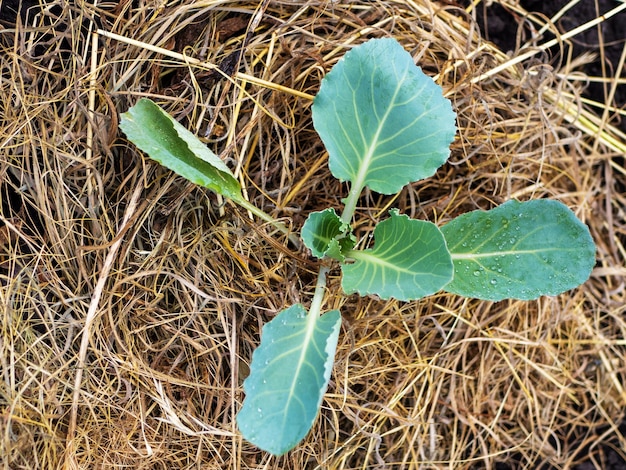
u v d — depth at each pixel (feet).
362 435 1.39
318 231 1.24
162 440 1.30
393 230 1.25
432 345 1.46
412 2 1.39
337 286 1.36
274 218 1.35
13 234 1.28
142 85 1.32
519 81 1.47
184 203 1.32
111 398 1.27
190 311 1.31
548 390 1.54
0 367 1.24
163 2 1.30
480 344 1.46
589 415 1.59
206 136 1.30
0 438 1.20
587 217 1.55
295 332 1.21
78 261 1.28
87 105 1.29
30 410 1.23
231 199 1.27
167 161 1.18
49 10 1.32
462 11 1.45
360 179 1.29
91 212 1.29
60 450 1.25
